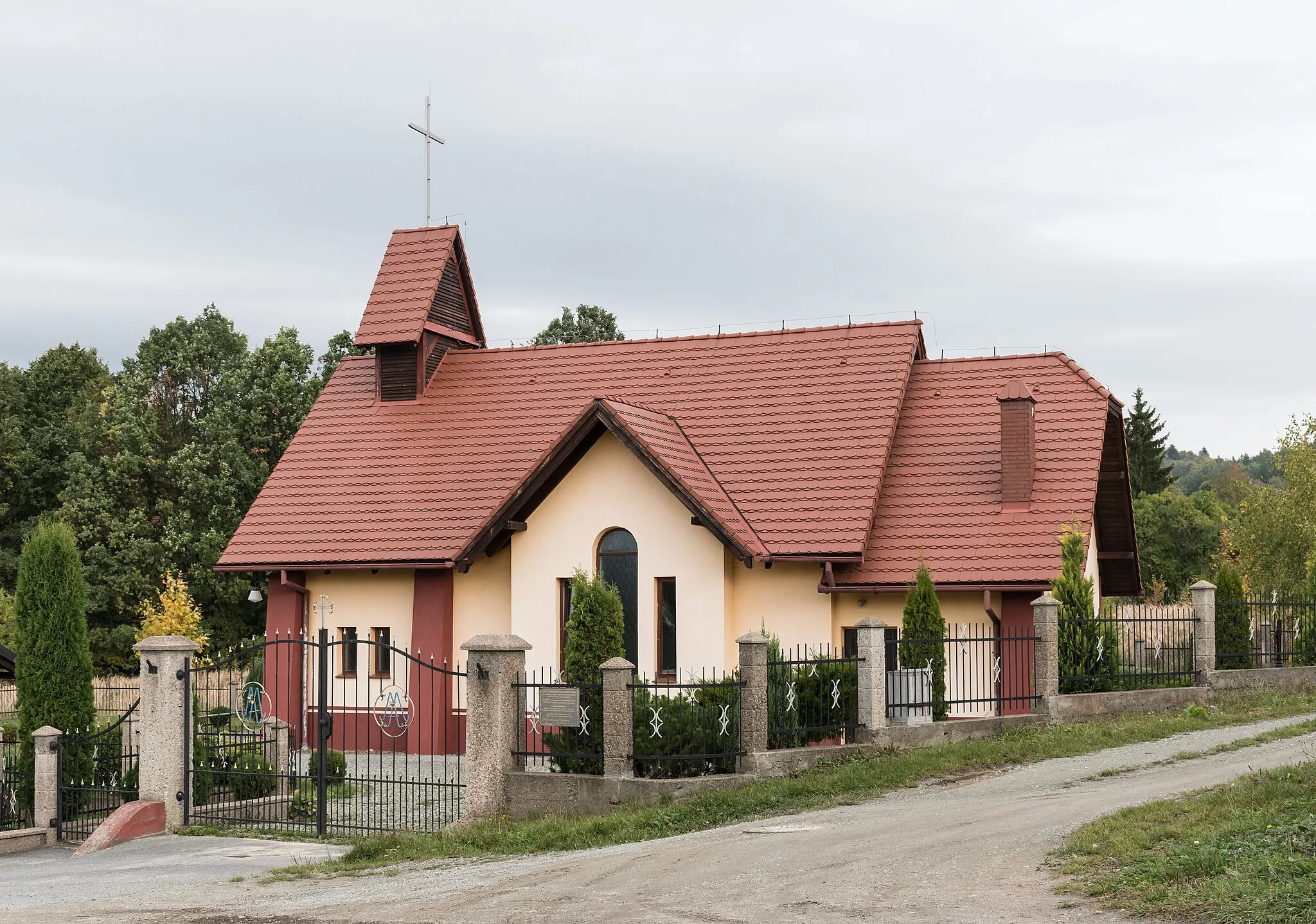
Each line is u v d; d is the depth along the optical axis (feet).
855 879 40.04
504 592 98.73
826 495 94.68
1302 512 167.84
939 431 100.83
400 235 120.26
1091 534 92.94
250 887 49.47
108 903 47.14
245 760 69.92
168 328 236.84
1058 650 80.89
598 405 89.51
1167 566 238.48
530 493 92.63
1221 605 89.56
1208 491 268.00
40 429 225.76
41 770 66.39
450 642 99.19
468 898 42.60
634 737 61.05
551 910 39.55
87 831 65.05
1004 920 34.35
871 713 68.85
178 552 186.19
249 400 196.03
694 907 38.32
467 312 121.70
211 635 185.78
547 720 61.72
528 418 109.09
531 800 61.16
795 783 60.23
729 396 105.50
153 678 65.57
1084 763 63.16
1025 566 88.63
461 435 109.40
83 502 192.75
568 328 228.63
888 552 92.73
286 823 64.59
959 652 87.61
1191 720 74.08
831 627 91.56
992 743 68.13
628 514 92.02
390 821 64.03
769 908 37.40
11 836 63.52
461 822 60.34
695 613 89.86
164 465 196.34
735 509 94.68
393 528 102.32
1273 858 35.65
